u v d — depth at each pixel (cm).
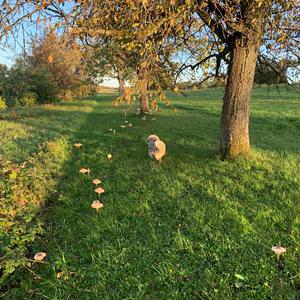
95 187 660
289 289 338
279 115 1911
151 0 380
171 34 469
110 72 1809
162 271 377
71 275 386
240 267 377
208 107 2472
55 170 757
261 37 646
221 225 469
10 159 805
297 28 583
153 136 834
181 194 587
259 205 525
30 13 363
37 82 2764
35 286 374
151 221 496
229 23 574
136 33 383
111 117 1961
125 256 411
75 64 3269
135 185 654
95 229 481
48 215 544
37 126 1509
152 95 405
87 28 415
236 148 767
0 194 547
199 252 411
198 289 350
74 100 3894
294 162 750
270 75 949
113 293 351
